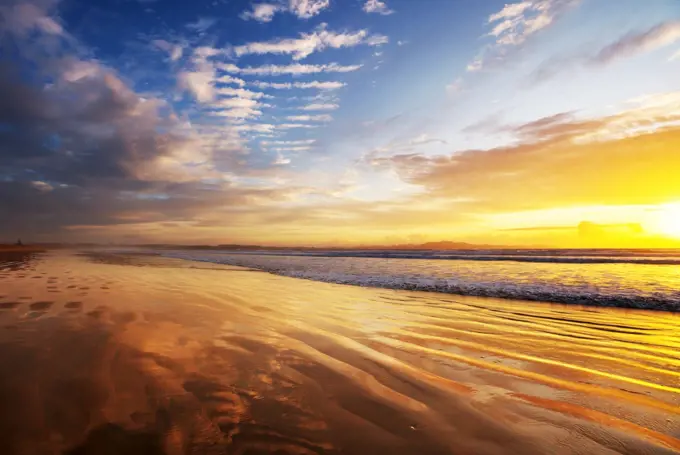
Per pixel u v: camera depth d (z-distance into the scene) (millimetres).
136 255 38375
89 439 2316
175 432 2451
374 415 2846
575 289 11141
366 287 12094
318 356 4379
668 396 3404
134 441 2316
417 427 2678
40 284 10484
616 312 7824
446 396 3285
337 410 2910
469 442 2492
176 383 3334
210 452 2232
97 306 7082
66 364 3711
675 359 4574
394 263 26250
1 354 3992
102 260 25438
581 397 3354
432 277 15328
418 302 9016
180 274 15328
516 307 8383
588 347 5090
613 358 4582
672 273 16828
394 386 3498
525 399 3279
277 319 6523
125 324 5566
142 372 3568
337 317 6965
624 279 14148
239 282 12922
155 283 11578
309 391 3281
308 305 8273
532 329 6176
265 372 3732
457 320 6867
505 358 4539
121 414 2678
